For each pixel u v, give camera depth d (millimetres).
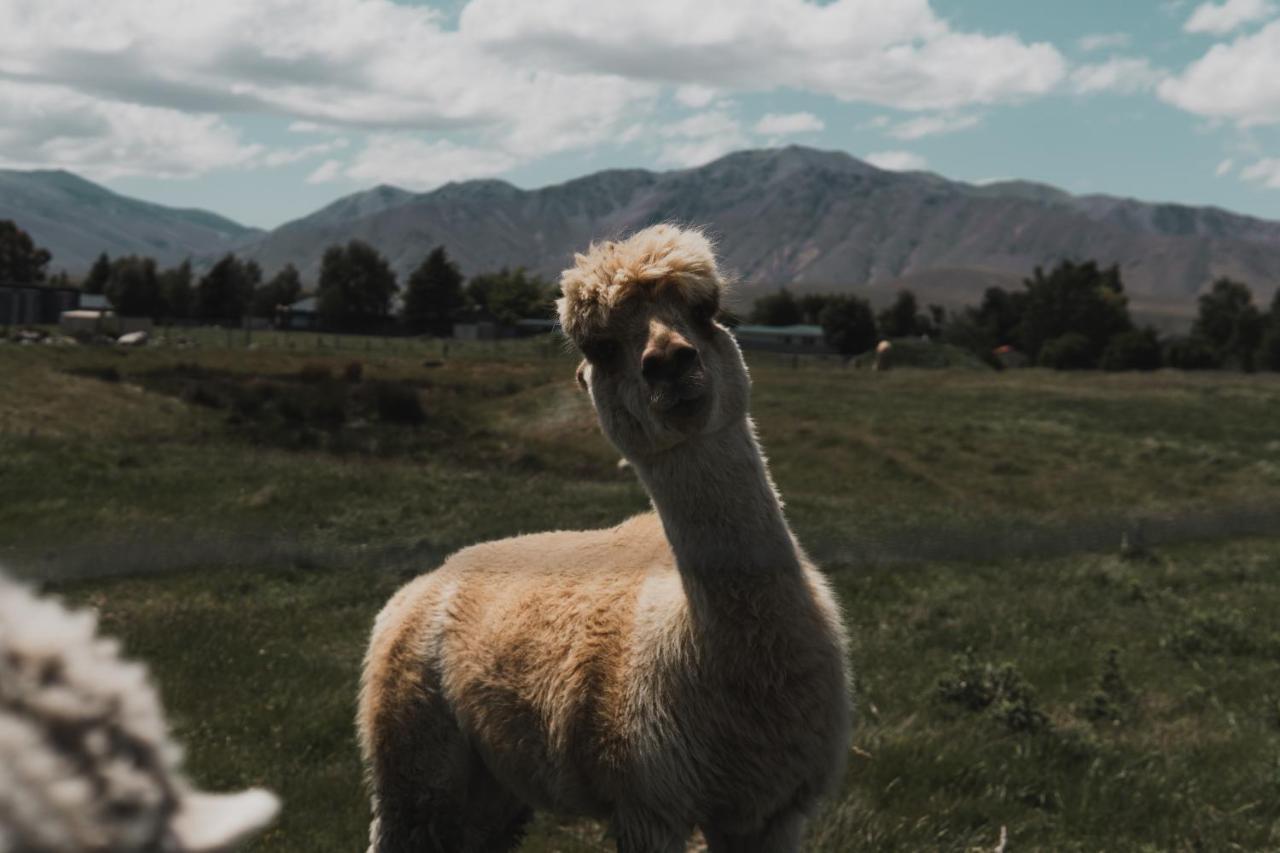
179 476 17719
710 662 3344
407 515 15797
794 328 136000
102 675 407
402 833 4340
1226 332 140750
